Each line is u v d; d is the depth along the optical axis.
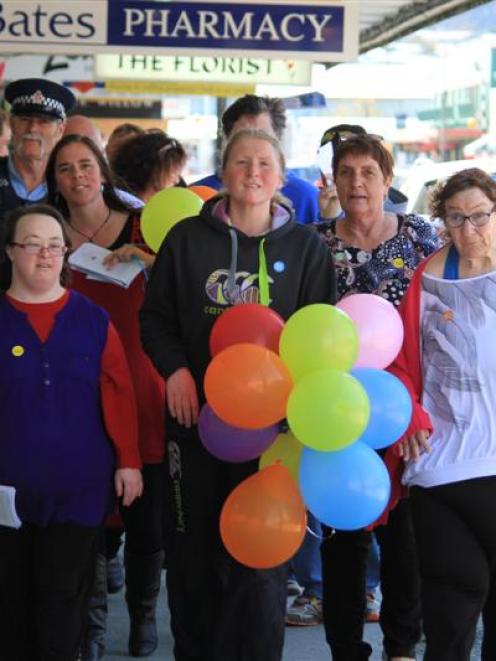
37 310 6.57
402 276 7.58
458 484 6.33
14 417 6.45
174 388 6.59
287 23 9.98
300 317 6.16
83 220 8.09
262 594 6.58
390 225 7.70
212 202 6.80
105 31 10.00
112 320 7.78
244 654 6.63
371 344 6.43
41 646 6.53
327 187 9.15
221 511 6.65
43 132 9.01
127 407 6.71
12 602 6.60
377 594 9.67
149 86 14.44
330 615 7.46
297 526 6.27
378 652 8.37
